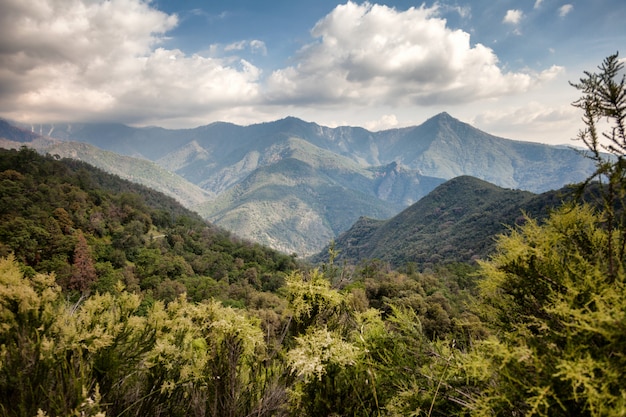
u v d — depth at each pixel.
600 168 1.33
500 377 1.39
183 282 64.62
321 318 2.77
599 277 1.32
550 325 1.49
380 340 2.11
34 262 52.09
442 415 1.67
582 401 1.24
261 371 2.96
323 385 2.20
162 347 2.51
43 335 2.09
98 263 61.72
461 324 1.86
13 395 1.88
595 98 1.37
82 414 1.78
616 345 1.15
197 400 2.56
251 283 73.88
